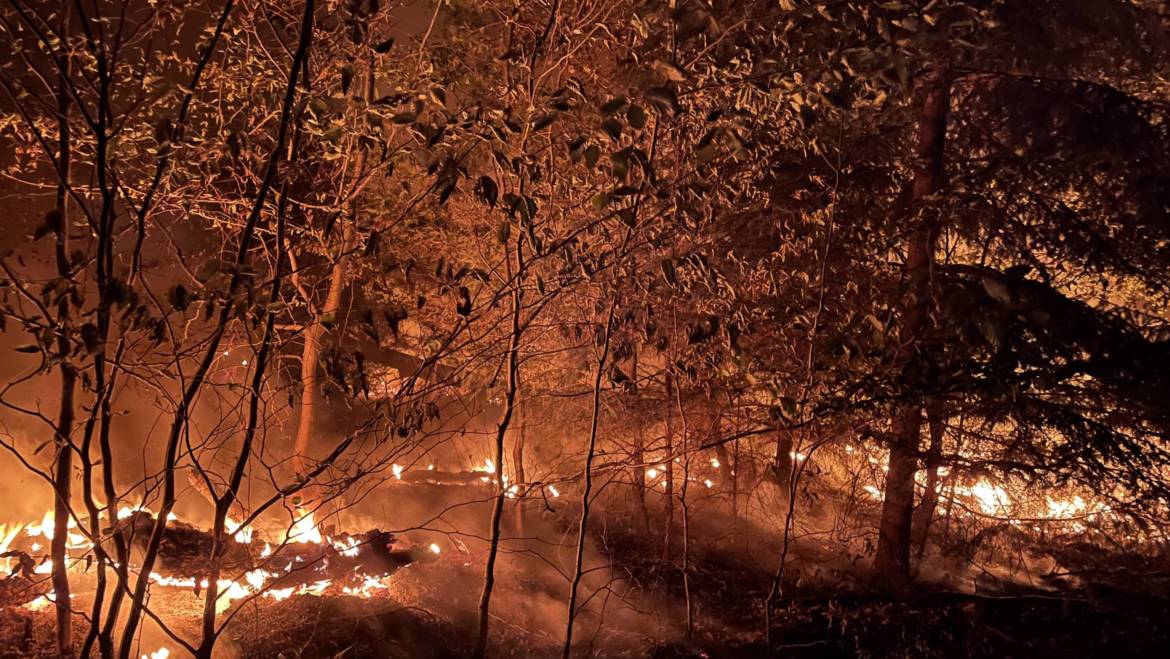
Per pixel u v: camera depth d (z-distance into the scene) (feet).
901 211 28.32
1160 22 26.32
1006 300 18.31
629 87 19.31
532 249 18.42
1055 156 26.89
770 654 22.38
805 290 24.13
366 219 21.56
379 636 21.42
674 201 17.85
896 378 20.43
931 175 28.66
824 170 27.53
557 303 23.66
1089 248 26.99
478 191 15.84
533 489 26.53
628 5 21.12
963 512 28.19
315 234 20.25
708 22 16.03
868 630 25.30
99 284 13.03
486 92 18.99
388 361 31.99
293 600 22.50
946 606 26.55
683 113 18.20
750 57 18.25
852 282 24.41
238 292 13.74
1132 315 27.07
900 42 15.90
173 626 20.57
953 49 24.47
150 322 13.24
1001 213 27.58
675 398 29.58
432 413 16.97
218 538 14.97
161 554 22.90
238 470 15.01
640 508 32.40
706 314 21.99
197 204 19.33
